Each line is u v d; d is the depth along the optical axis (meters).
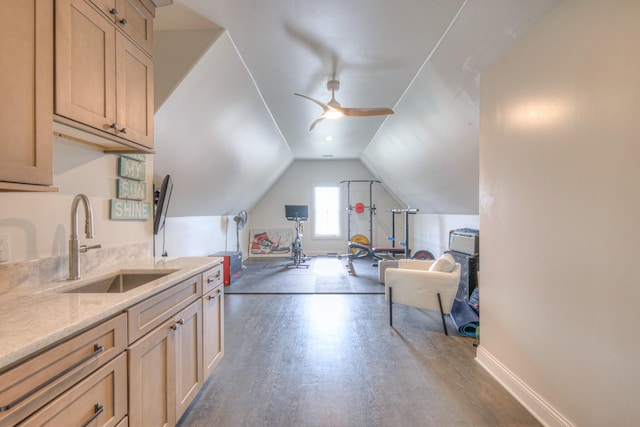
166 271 1.69
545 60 1.55
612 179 1.20
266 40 2.23
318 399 1.83
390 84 2.93
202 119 2.76
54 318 0.90
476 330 2.66
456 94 2.58
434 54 2.37
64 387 0.84
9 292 1.21
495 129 2.01
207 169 3.59
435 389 1.92
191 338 1.65
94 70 1.27
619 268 1.18
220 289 2.10
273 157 5.47
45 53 1.04
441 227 5.50
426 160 4.05
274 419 1.65
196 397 1.84
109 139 1.43
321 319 3.19
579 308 1.36
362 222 7.63
